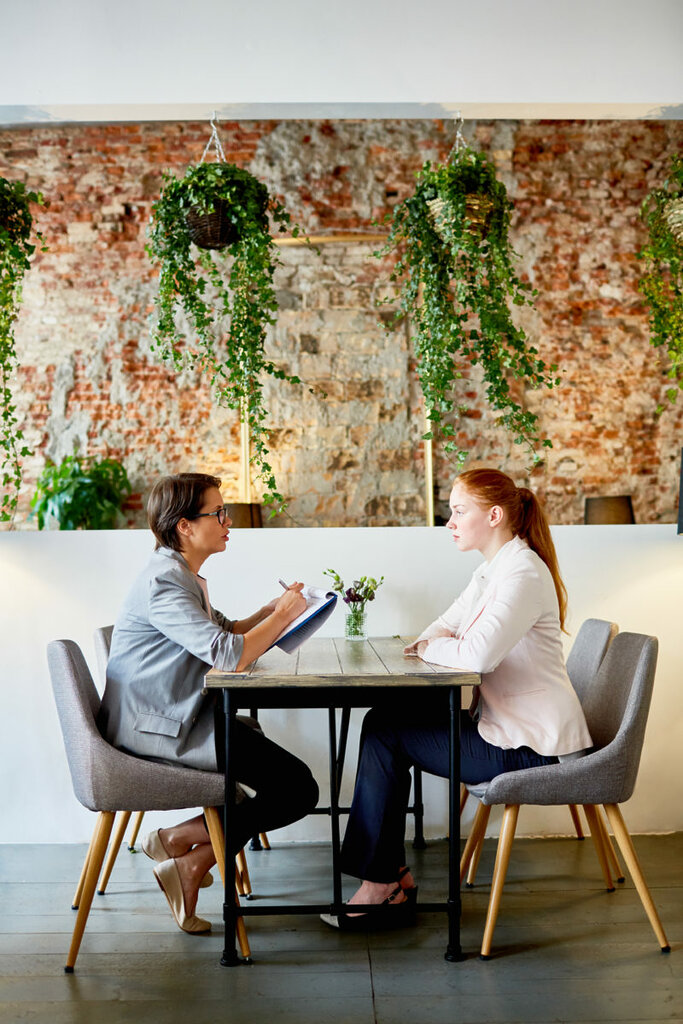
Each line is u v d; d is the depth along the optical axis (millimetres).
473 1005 2072
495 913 2344
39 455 5926
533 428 3461
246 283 3498
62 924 2576
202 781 2281
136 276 5949
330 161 5867
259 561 3426
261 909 2336
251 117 3625
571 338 5914
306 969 2275
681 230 3605
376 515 5746
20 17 3486
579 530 3461
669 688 3438
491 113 3631
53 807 3367
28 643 3389
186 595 2391
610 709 2549
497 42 3533
